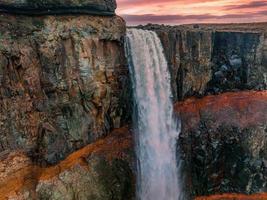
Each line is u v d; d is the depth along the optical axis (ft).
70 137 130.21
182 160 147.43
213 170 147.54
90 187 127.34
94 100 133.18
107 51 136.05
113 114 140.87
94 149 134.21
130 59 142.20
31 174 119.55
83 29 129.70
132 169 137.59
